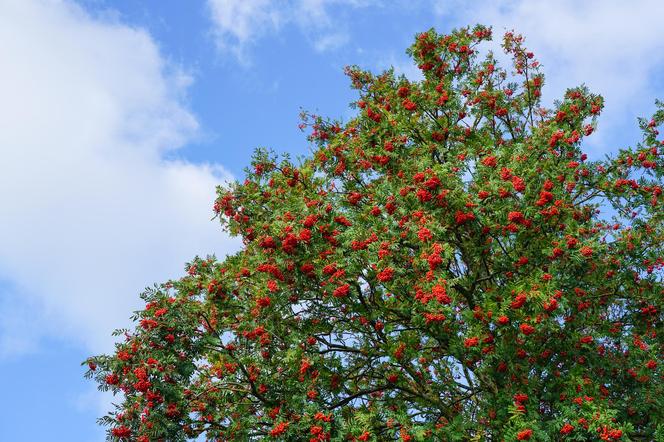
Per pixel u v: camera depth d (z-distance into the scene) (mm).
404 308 12430
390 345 12750
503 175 12023
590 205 15133
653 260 13812
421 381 13922
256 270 12570
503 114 16516
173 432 11172
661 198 14578
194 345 11922
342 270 11273
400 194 12016
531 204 12266
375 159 14383
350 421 11352
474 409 13734
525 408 11398
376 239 11711
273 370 12578
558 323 12336
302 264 11711
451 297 11008
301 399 11617
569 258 12086
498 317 11281
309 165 15242
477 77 16828
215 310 12828
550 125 14258
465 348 12188
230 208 14336
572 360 12844
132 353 11320
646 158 14398
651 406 12586
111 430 10953
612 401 12719
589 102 15555
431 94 15945
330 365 12461
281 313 12781
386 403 13328
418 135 15570
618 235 14219
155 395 11031
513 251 12695
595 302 13820
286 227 11609
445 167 12227
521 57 17422
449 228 12203
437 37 16922
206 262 13992
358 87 17578
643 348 13367
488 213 12305
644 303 14109
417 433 11484
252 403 12922
